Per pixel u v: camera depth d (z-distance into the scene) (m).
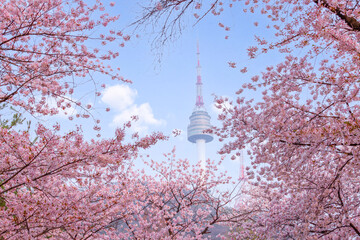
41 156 4.89
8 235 5.86
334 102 5.81
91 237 6.93
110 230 7.17
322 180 6.70
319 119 6.00
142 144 5.03
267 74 6.41
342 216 7.00
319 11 5.12
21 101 5.67
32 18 5.08
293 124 5.88
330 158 6.52
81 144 4.96
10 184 5.45
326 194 6.51
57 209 5.68
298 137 5.68
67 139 4.88
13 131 5.23
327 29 4.96
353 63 5.98
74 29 5.56
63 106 5.96
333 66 6.39
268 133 5.88
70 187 6.27
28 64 5.05
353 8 5.31
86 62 6.01
